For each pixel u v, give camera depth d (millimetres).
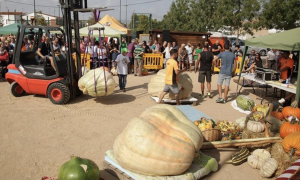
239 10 24203
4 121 7254
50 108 8492
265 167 4734
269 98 10531
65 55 9664
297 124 5387
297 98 7340
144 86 12195
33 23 10109
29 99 9445
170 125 4477
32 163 5090
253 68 11797
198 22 35219
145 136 4102
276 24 21812
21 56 9453
